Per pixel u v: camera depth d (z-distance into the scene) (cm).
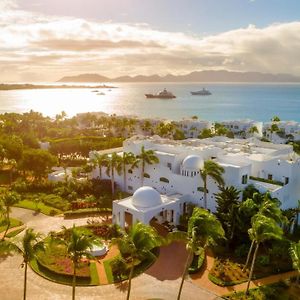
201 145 9825
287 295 5047
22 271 5612
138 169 9012
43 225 7369
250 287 5275
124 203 7238
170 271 5712
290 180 7694
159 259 6094
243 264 5878
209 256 6203
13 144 11669
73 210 8088
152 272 5675
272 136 16700
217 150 8906
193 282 5422
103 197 8688
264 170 8031
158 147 9488
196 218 4353
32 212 8044
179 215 7625
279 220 5631
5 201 6744
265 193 6744
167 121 19262
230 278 5475
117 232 6744
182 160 8519
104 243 6494
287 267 5775
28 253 4275
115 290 5169
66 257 5875
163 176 8519
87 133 18262
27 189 9306
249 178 7831
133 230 4328
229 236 6278
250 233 5069
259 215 5116
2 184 10288
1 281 5322
